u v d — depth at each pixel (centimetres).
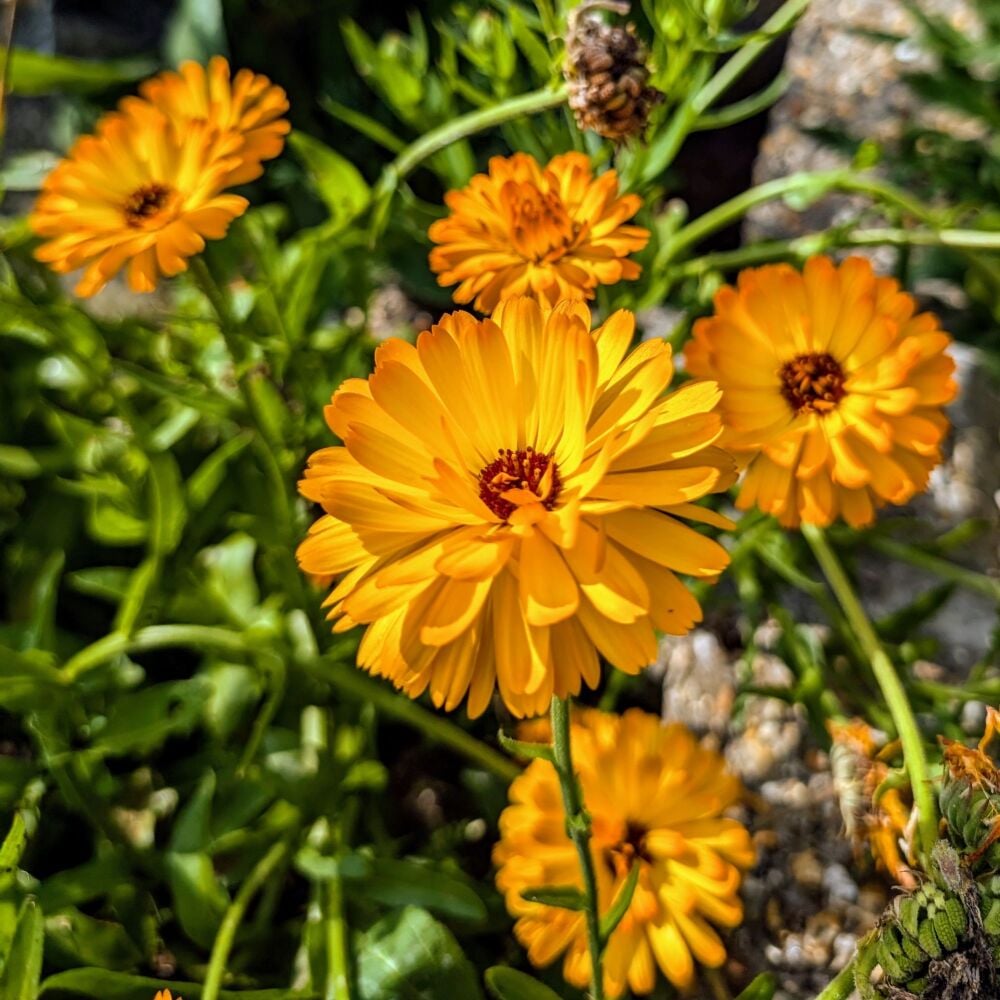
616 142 22
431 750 27
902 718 21
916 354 20
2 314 26
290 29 40
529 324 16
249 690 25
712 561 14
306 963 23
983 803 17
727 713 27
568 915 19
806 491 21
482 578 14
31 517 30
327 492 15
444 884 22
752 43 27
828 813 25
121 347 31
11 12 27
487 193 23
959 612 29
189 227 22
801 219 36
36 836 25
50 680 24
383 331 36
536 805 20
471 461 16
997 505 30
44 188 24
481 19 28
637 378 15
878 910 24
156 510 25
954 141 33
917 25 35
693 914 19
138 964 24
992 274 28
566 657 14
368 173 39
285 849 24
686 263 31
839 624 26
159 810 25
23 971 19
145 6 42
